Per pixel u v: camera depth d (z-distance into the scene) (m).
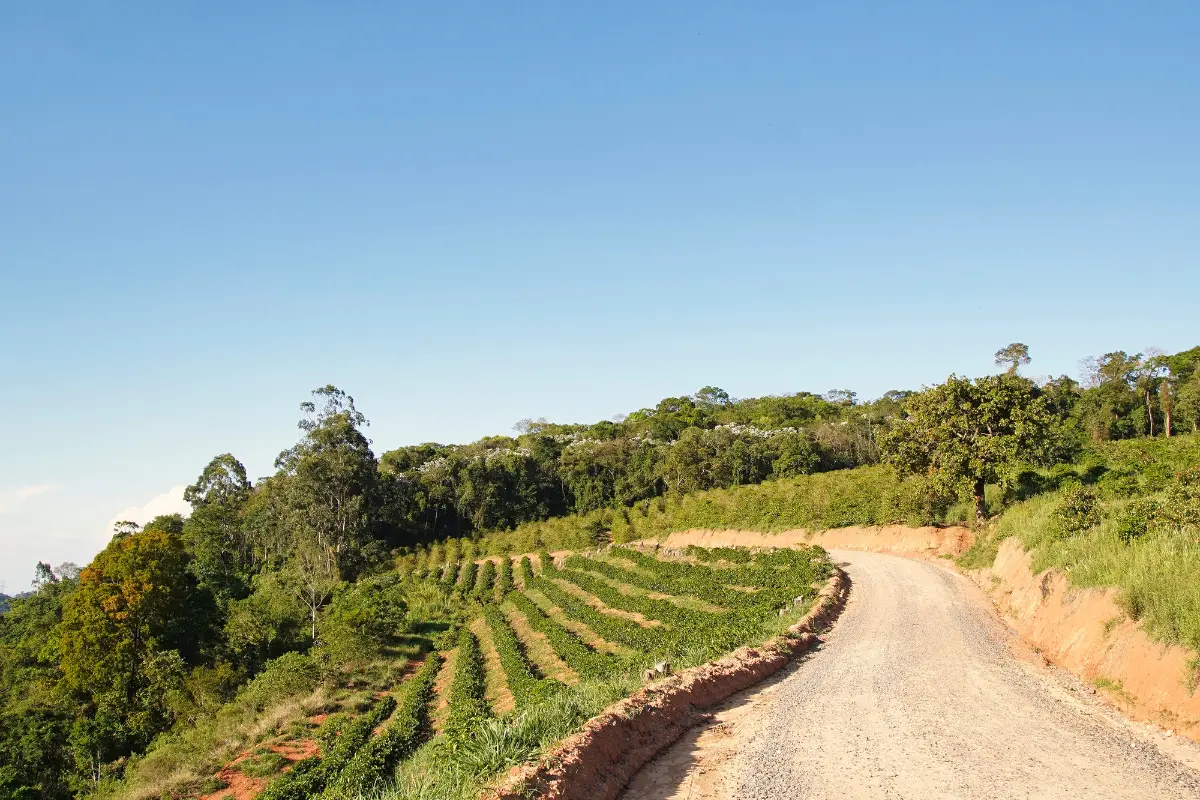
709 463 87.50
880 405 103.44
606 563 63.25
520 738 14.22
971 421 43.97
